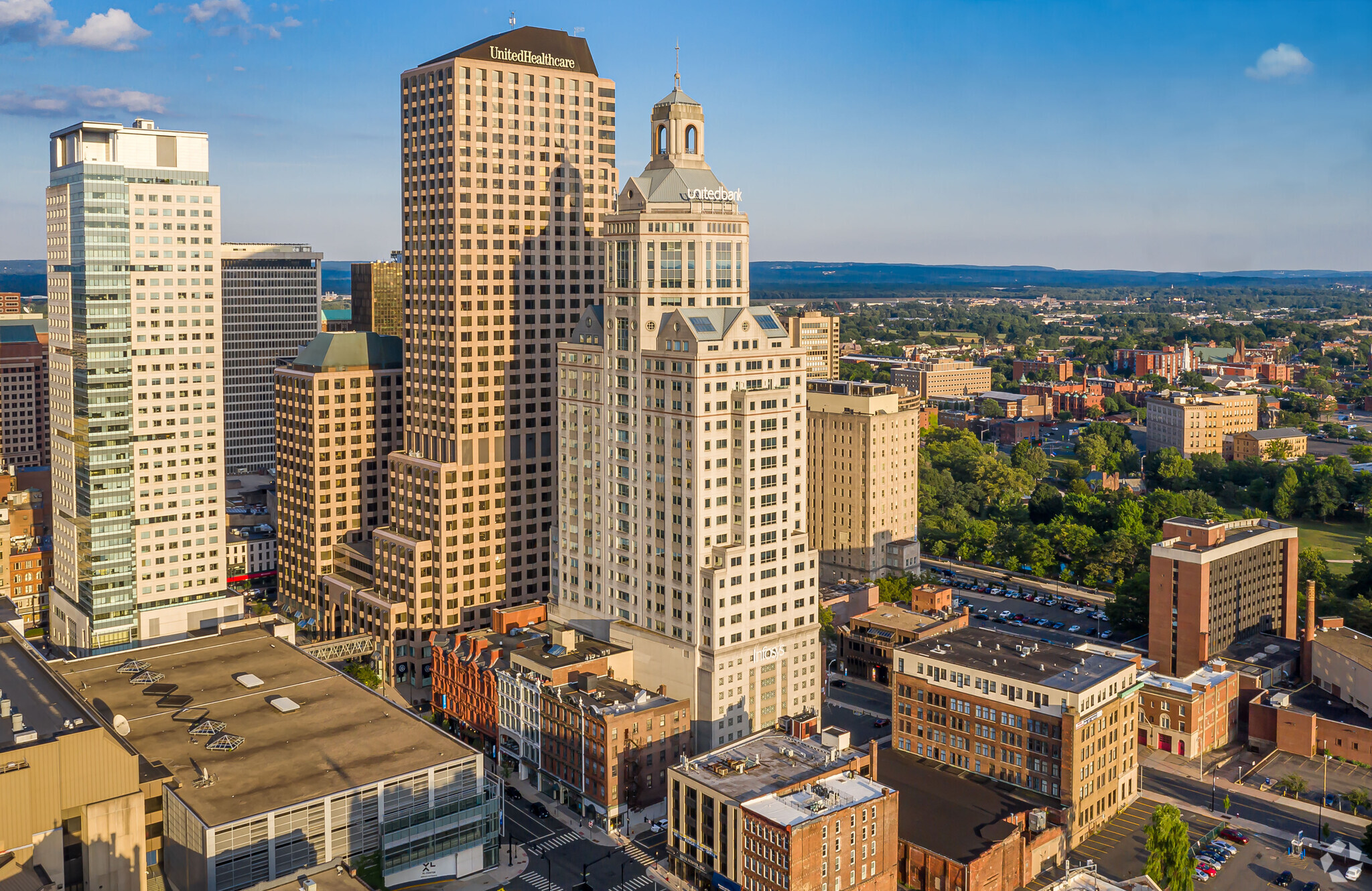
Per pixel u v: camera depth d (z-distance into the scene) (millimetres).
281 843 190875
